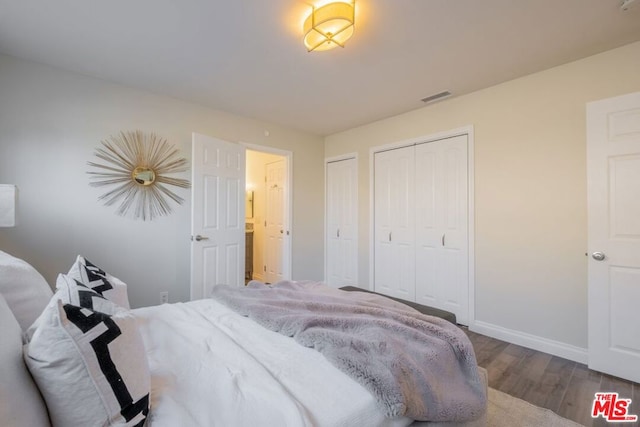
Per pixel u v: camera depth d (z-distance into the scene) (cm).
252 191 526
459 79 266
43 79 240
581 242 231
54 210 244
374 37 204
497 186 276
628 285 201
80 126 256
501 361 232
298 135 423
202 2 171
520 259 262
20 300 106
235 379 94
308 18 182
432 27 193
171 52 224
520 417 166
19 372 64
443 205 316
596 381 202
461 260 301
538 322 252
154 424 76
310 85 279
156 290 296
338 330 131
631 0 167
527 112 258
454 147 307
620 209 204
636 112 199
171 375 98
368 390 93
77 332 68
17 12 179
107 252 269
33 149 235
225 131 346
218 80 269
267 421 77
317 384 97
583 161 230
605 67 221
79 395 67
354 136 412
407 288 349
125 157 279
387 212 371
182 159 313
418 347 120
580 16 182
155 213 295
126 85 279
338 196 436
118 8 176
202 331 133
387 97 305
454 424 113
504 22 188
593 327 215
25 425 59
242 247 347
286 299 170
